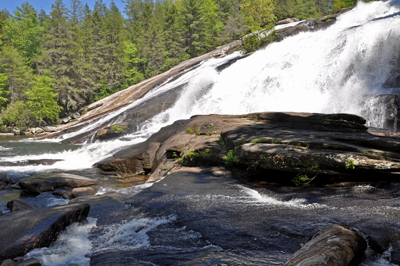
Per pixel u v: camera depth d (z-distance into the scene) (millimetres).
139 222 6371
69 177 11562
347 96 19297
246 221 5750
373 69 20578
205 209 6664
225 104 26609
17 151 19875
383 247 4234
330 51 23875
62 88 46281
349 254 3830
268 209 6309
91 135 25625
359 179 7754
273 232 5129
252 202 6957
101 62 55125
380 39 20641
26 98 47531
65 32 51000
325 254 3689
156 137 15641
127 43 64375
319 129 11797
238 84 27766
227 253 4625
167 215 6605
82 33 59781
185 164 12133
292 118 12789
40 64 51938
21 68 50250
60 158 17094
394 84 18812
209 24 70875
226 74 30391
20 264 4480
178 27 70125
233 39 52094
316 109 19906
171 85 34031
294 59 25938
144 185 10633
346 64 22047
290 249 4539
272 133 10734
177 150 13086
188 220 6129
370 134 10359
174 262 4504
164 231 5801
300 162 7977
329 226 4980
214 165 11344
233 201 7121
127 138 22719
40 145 23156
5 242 4941
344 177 7969
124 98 38750
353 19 38375
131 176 13547
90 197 9008
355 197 6508
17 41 62250
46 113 41188
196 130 14297
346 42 23078
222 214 6266
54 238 5512
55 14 54844
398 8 36500
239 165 10367
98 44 56188
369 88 19438
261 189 8125
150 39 63125
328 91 21766
